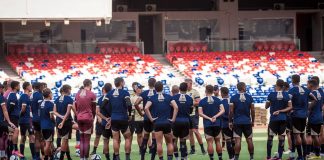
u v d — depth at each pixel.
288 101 21.72
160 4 59.69
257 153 25.83
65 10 47.59
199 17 58.34
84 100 21.19
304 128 22.14
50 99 21.59
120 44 54.34
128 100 21.19
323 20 60.41
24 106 22.98
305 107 22.05
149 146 25.58
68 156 22.83
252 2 61.16
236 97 21.53
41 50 52.38
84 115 21.17
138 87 24.17
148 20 60.56
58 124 21.53
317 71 51.75
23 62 50.31
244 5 61.03
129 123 21.56
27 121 23.19
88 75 48.38
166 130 20.72
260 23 59.22
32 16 47.34
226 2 58.78
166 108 20.77
